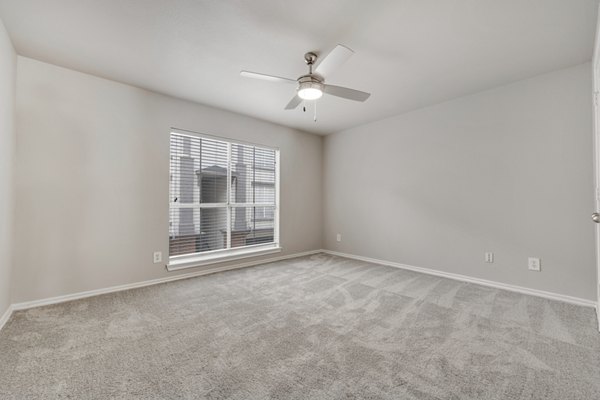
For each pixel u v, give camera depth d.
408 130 3.83
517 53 2.34
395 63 2.50
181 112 3.36
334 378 1.50
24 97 2.39
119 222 2.91
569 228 2.58
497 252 3.02
